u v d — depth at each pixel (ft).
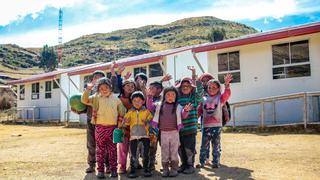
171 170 20.49
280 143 31.14
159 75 62.59
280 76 48.67
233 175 20.12
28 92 99.45
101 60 371.15
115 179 20.24
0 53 409.08
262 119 42.80
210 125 22.56
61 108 86.02
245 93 51.39
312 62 46.14
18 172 22.82
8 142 41.93
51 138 44.55
